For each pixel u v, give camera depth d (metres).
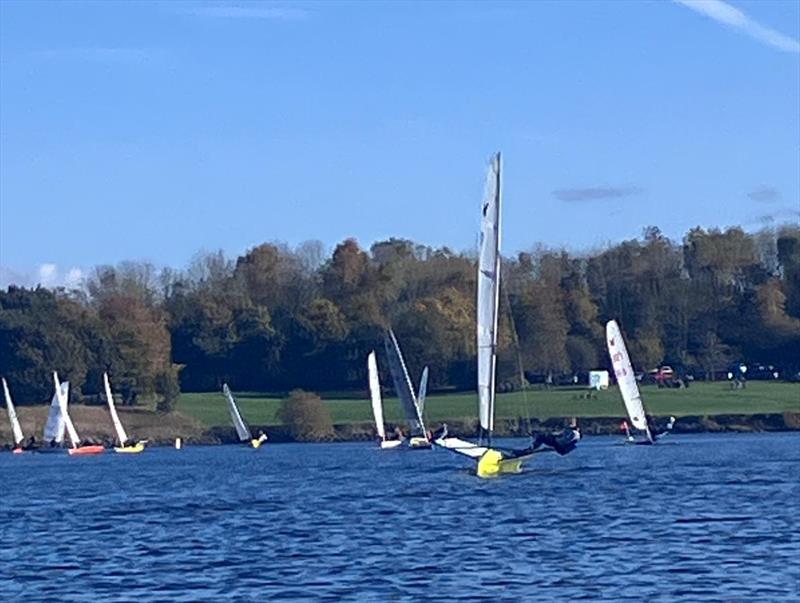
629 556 41.56
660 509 55.16
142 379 163.38
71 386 163.12
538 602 34.59
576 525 49.81
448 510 56.50
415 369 156.50
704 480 70.88
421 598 35.59
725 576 37.53
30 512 63.97
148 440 156.88
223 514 58.88
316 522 53.59
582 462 89.31
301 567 41.28
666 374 163.62
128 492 76.25
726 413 145.38
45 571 42.44
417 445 126.31
